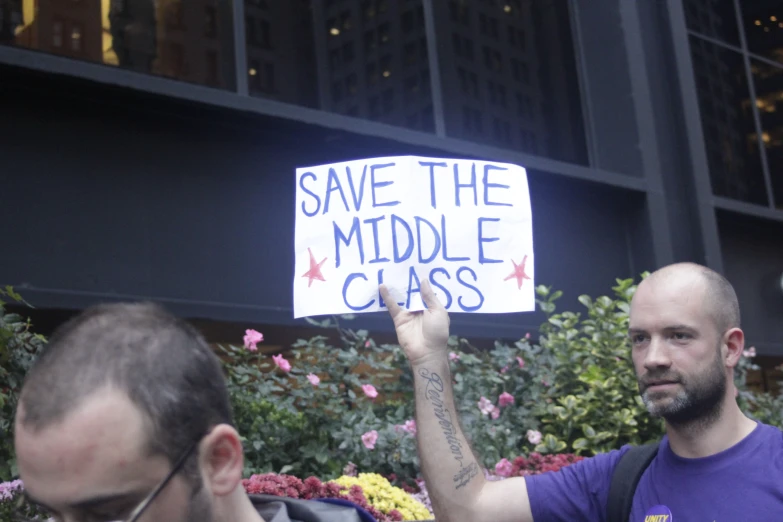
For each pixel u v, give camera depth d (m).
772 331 10.51
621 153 9.38
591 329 5.88
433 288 2.86
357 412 4.96
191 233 6.32
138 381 1.16
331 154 7.20
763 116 11.06
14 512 3.02
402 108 7.92
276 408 4.77
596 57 9.61
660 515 2.46
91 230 5.86
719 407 2.48
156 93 6.09
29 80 5.68
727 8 10.98
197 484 1.21
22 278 5.53
